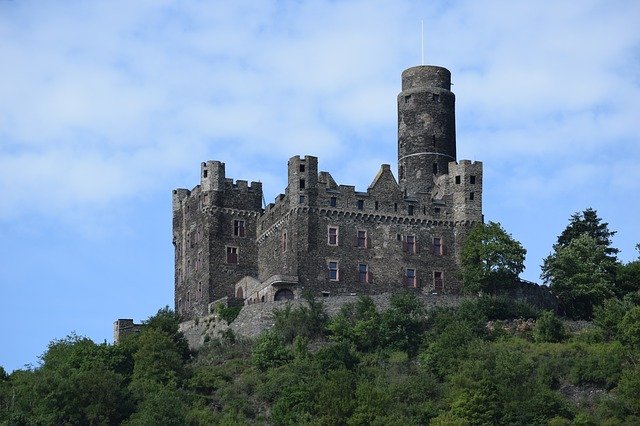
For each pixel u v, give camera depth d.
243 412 176.62
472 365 177.00
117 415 177.38
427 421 170.75
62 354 197.88
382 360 186.88
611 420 166.62
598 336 189.62
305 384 177.25
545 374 177.50
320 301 198.62
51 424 173.62
